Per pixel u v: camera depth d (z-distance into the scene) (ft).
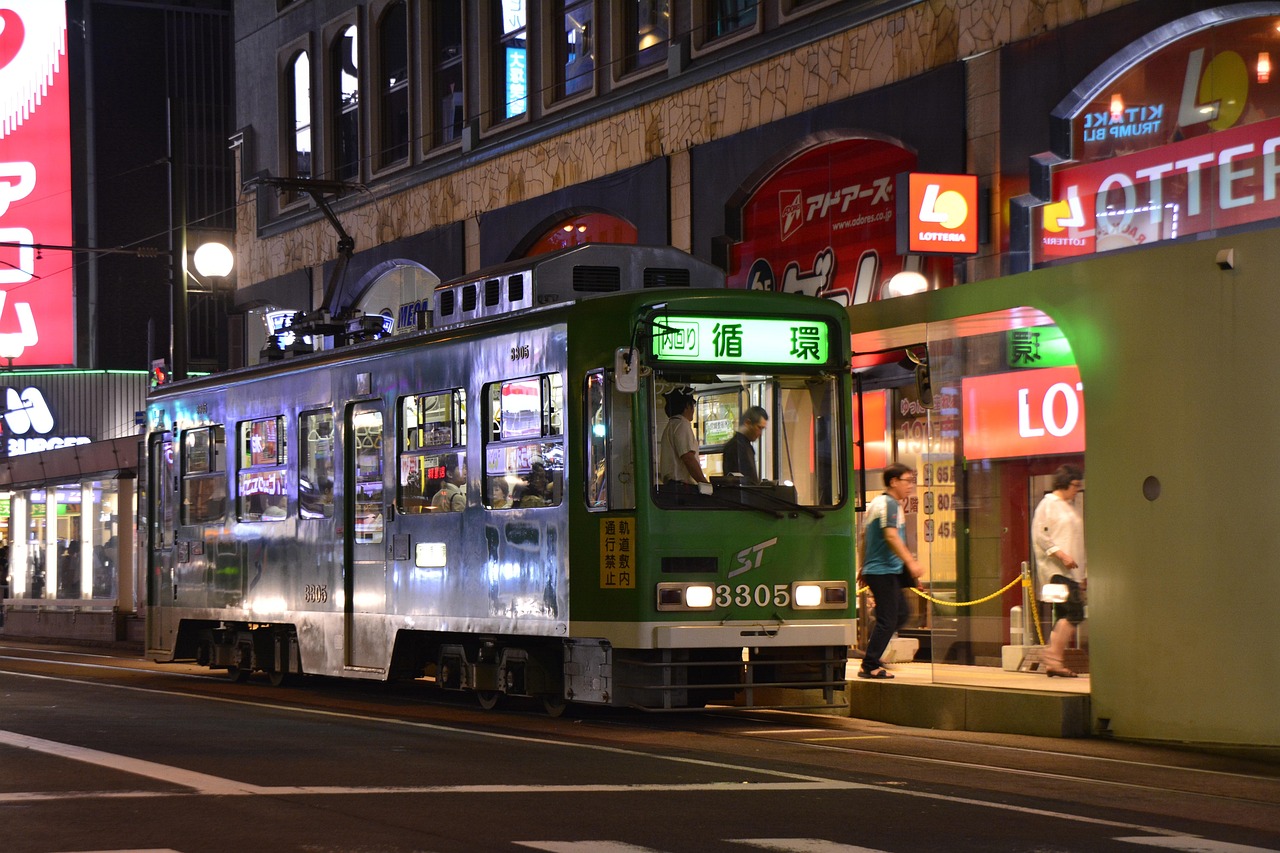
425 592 80.48
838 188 109.50
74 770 52.85
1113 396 67.00
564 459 71.46
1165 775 56.08
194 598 102.63
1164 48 87.40
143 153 253.44
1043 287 70.08
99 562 165.07
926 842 40.88
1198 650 64.08
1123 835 42.52
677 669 69.21
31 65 253.65
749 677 70.44
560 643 74.95
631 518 68.44
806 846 39.88
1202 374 64.54
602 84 131.03
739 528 69.87
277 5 179.52
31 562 182.29
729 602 69.51
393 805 45.75
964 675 73.36
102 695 86.89
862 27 106.32
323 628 88.43
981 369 75.00
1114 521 66.80
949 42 99.91
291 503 92.07
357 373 86.48
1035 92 94.12
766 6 114.11
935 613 75.41
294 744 61.16
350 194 165.27
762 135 113.80
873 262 106.63
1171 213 86.94
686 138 121.19
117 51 253.24
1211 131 84.94
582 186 132.46
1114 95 90.27
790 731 68.90
